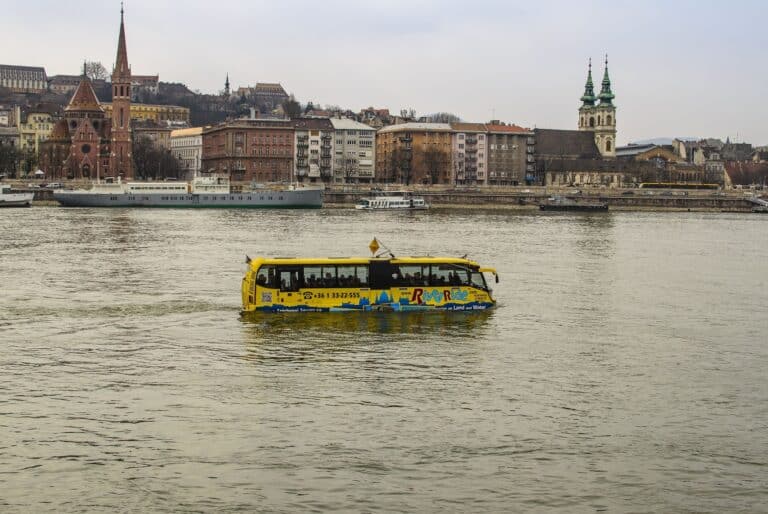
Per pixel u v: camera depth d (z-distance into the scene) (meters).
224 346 65.19
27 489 38.69
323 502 37.88
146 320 74.88
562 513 37.34
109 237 163.38
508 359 62.47
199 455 42.62
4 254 129.12
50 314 77.69
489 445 44.56
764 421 49.06
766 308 88.69
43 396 51.69
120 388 53.50
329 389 53.88
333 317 76.25
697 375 58.94
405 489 39.31
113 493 38.41
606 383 56.47
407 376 57.25
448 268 80.19
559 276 112.50
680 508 37.97
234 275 105.12
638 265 131.12
